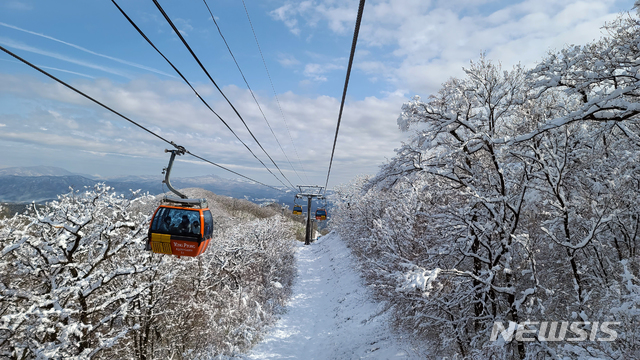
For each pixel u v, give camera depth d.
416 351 10.66
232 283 21.59
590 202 7.41
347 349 13.66
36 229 9.73
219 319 15.77
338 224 44.03
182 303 13.67
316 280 30.55
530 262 7.18
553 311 7.93
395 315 12.76
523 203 8.60
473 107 9.19
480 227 8.51
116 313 9.77
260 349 15.34
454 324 9.41
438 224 9.84
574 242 8.45
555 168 8.10
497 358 6.88
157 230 9.00
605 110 6.46
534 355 6.31
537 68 7.63
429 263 9.94
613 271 7.36
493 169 9.94
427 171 9.05
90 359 9.33
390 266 11.38
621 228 8.03
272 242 27.44
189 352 13.91
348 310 18.98
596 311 6.85
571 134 8.47
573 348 5.63
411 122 9.01
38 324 8.47
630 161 7.27
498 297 8.68
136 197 11.35
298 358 14.54
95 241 10.02
